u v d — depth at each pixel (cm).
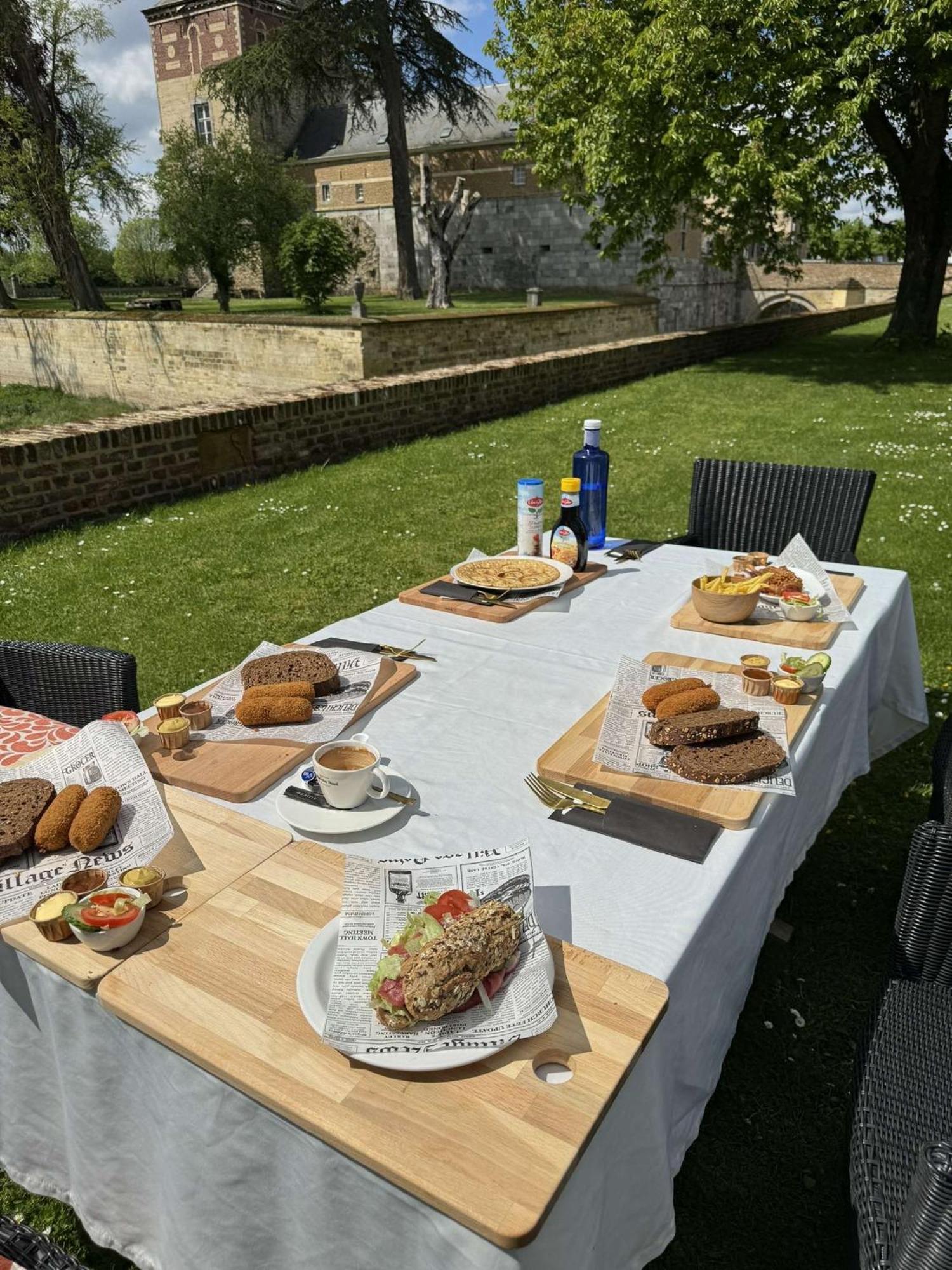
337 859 141
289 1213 107
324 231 2212
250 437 790
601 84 1266
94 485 686
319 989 110
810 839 210
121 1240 144
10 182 2028
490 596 260
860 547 583
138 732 178
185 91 3869
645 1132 116
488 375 1041
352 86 2680
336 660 211
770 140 1183
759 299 3738
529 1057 102
